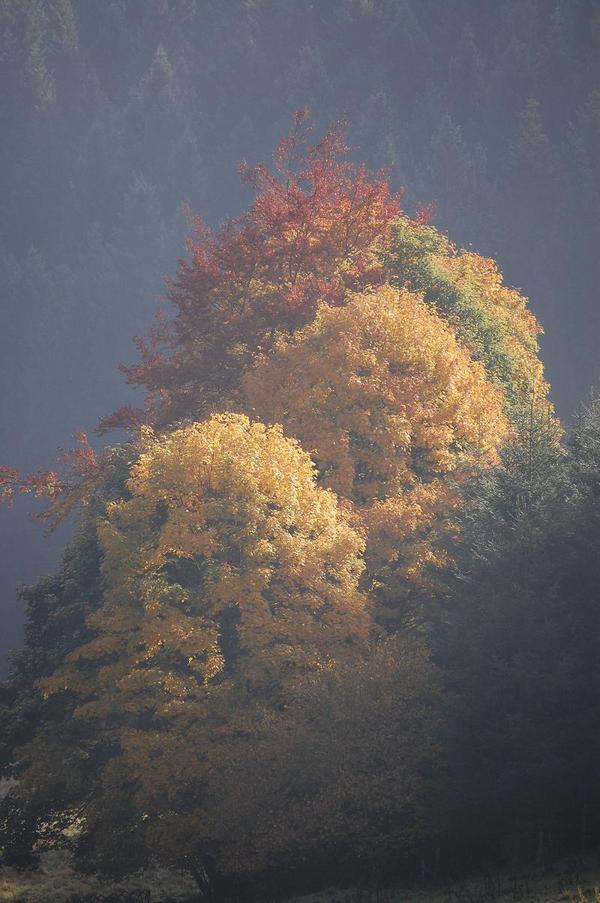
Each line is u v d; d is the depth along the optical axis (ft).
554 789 229.04
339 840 240.73
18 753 293.23
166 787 253.85
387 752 238.89
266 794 238.48
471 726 236.02
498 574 245.24
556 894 196.85
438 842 249.96
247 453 270.26
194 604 264.72
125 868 271.49
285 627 256.32
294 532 274.77
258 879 269.03
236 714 250.98
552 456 262.26
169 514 268.62
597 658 231.50
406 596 299.38
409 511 291.79
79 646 294.05
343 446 303.27
